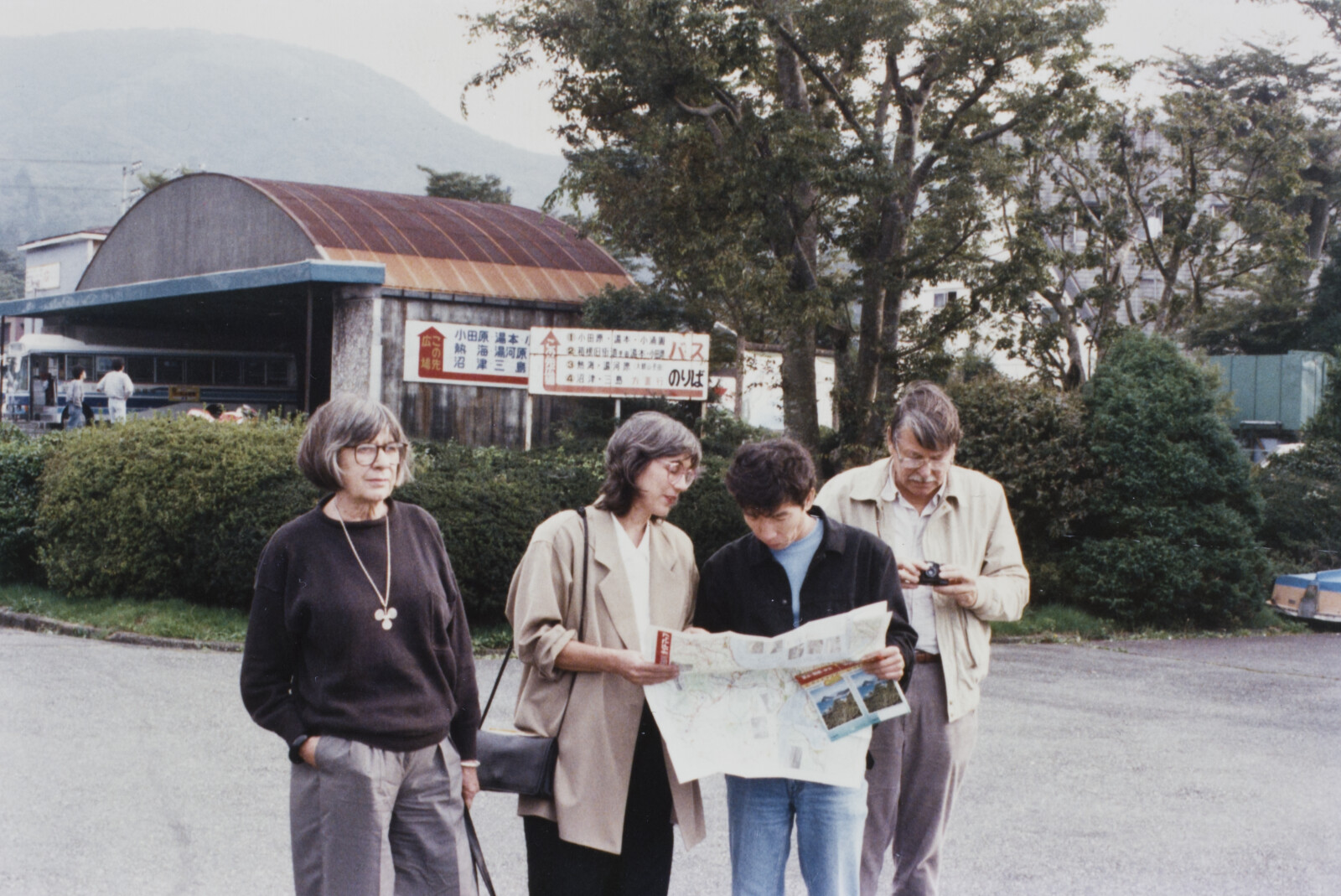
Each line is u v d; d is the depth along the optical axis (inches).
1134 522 518.9
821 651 121.2
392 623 117.7
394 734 115.8
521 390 731.4
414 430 698.2
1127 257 1168.2
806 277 615.8
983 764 264.2
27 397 1149.1
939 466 143.8
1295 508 625.9
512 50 612.1
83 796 216.5
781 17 555.2
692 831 132.2
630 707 129.7
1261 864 202.7
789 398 674.2
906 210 652.7
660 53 550.6
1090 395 552.1
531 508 425.1
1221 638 502.6
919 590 148.2
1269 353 1375.5
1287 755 289.3
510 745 129.3
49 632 403.2
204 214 848.9
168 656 362.3
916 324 677.9
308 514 120.8
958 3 587.2
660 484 132.1
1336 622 528.4
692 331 749.9
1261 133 805.2
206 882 177.6
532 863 133.1
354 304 699.4
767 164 558.6
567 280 776.3
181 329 1093.8
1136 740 296.7
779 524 126.3
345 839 114.5
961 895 182.5
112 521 422.6
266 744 257.3
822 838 128.1
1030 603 527.5
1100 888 187.6
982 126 655.8
